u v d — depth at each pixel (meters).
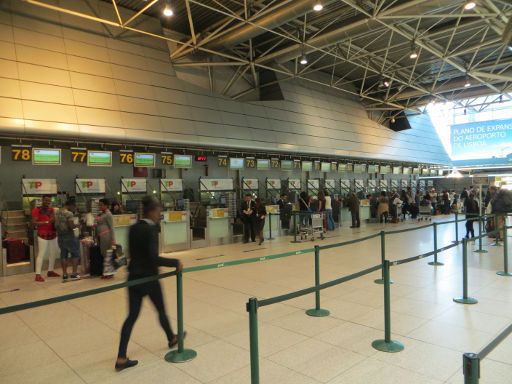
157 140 11.57
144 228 3.72
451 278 6.89
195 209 13.55
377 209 18.22
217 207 12.90
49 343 4.29
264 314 5.11
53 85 10.11
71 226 7.41
